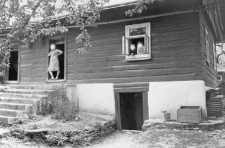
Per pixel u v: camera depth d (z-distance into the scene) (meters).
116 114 9.57
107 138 8.26
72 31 10.98
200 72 8.30
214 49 14.41
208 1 9.94
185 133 7.00
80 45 10.70
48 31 7.55
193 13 8.56
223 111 9.31
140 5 8.11
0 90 11.20
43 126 7.68
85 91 10.30
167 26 8.98
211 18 10.70
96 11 7.69
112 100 9.73
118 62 9.82
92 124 8.20
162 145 6.23
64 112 8.72
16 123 8.15
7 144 6.62
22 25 7.07
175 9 8.73
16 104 9.27
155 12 9.09
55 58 11.27
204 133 6.90
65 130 7.33
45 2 7.38
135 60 9.45
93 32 10.44
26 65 12.21
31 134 7.16
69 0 7.75
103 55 10.16
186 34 8.63
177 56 8.73
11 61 14.54
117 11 9.48
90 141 7.43
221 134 6.78
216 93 8.77
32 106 9.02
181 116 7.62
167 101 8.64
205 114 8.01
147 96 9.10
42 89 10.71
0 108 9.52
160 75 8.95
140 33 9.48
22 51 12.38
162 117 8.66
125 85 9.55
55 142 6.97
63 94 10.08
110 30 10.09
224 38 15.73
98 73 10.20
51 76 11.38
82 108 10.28
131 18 9.51
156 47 9.12
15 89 11.12
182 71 8.59
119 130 9.38
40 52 11.83
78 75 10.66
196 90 8.20
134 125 10.38
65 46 11.09
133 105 10.55
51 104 9.57
